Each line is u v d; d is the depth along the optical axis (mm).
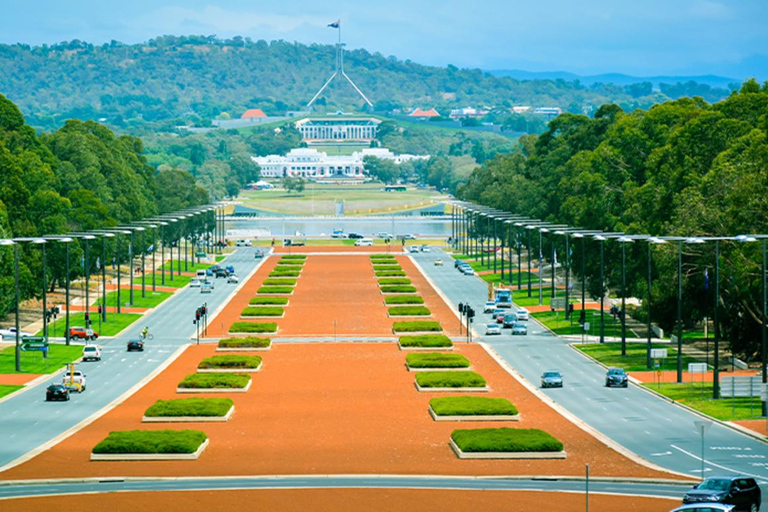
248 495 167375
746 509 146625
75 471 184125
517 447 192250
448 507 159500
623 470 182000
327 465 188125
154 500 164875
